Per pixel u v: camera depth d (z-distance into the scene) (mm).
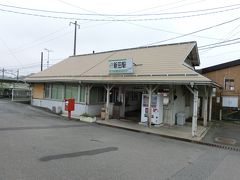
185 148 10555
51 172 6094
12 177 5590
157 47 19938
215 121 21500
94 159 7551
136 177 6191
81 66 22531
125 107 21906
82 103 19688
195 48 19156
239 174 7145
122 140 11109
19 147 8328
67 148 8711
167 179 6215
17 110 20359
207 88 18156
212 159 8844
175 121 17266
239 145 11914
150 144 10742
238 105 22562
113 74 17250
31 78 24953
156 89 16750
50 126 13570
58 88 22312
